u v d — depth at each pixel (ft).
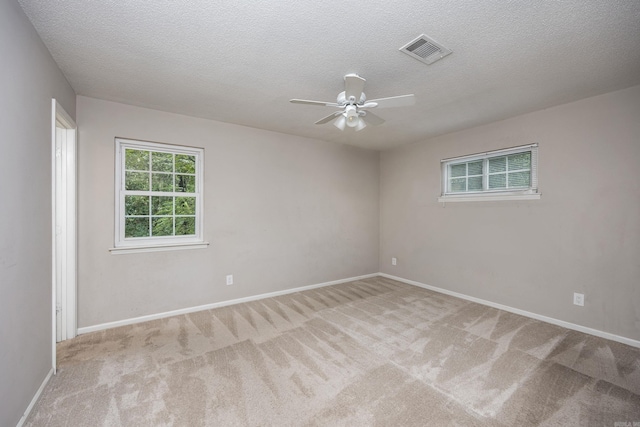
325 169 14.69
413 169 15.07
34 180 5.70
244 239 12.16
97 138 9.25
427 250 14.33
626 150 8.41
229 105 9.81
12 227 4.85
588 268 9.14
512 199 10.98
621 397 5.99
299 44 6.26
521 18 5.37
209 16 5.33
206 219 11.23
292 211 13.56
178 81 8.05
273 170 12.93
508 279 11.14
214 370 6.97
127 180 9.99
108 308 9.43
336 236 15.16
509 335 8.94
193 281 10.96
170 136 10.46
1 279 4.52
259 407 5.68
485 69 7.32
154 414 5.46
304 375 6.77
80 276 9.00
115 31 5.80
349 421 5.31
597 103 8.92
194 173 11.23
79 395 6.00
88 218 9.12
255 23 5.55
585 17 5.33
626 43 6.16
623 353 7.82
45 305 6.26
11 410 4.81
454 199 12.97
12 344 4.84
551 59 6.86
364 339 8.64
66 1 4.92
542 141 10.14
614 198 8.64
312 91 8.73
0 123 4.45
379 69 7.33
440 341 8.51
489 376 6.75
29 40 5.44
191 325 9.66
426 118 11.05
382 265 16.98
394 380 6.58
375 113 10.45
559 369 7.04
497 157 11.68
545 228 10.12
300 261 13.87
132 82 8.11
